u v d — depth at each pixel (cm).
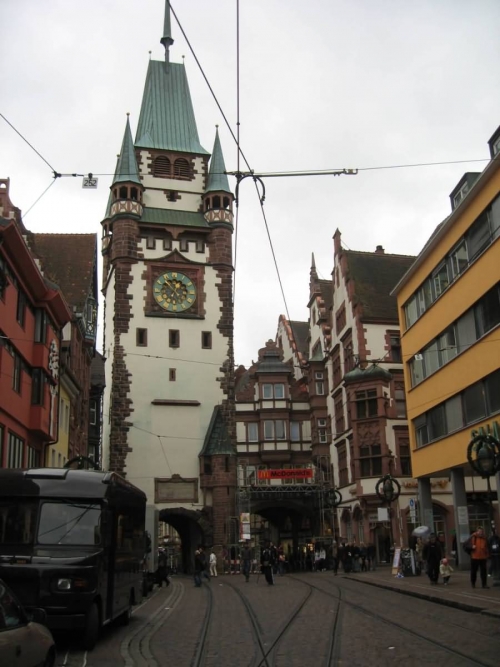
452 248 3316
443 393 3419
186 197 5825
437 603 2023
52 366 3459
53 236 5338
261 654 1324
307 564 5597
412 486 4784
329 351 6016
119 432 5181
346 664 1177
